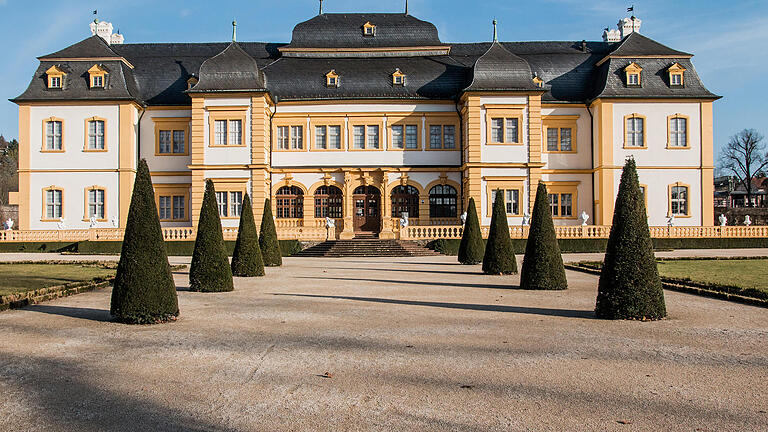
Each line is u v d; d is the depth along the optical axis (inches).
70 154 1646.2
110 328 479.8
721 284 700.0
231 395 303.3
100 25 1950.1
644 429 254.1
